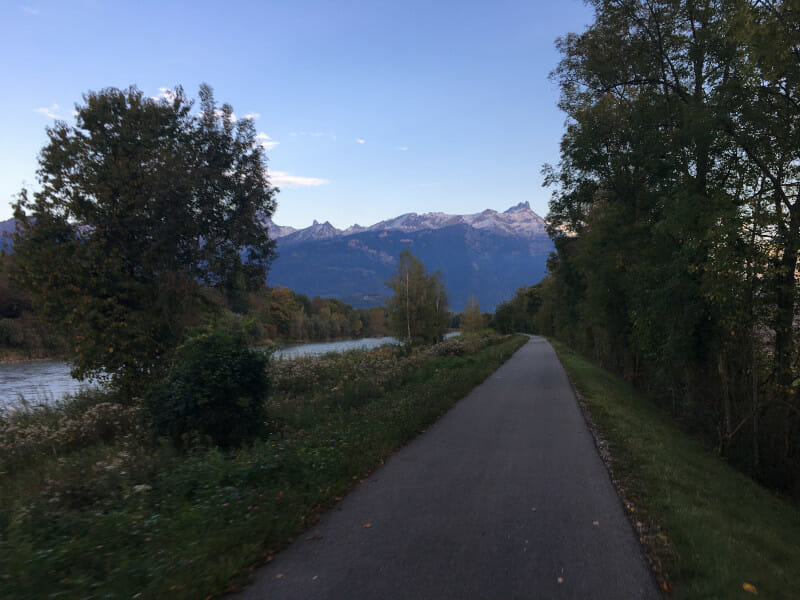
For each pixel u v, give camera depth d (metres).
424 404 10.88
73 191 13.66
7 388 21.41
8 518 4.45
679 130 13.62
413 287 49.50
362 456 6.90
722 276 11.26
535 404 12.26
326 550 4.14
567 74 18.05
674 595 3.36
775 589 3.54
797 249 10.55
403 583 3.54
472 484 5.98
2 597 3.11
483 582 3.55
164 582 3.37
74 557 3.69
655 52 15.25
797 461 11.54
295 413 10.03
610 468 6.69
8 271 12.88
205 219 15.44
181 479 5.44
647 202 16.73
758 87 11.30
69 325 13.19
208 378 7.54
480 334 53.41
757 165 12.04
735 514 5.75
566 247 27.47
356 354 23.28
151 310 14.00
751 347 12.18
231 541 4.10
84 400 13.18
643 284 15.16
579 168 18.44
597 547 4.16
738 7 9.91
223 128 16.02
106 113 14.17
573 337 49.75
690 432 14.70
